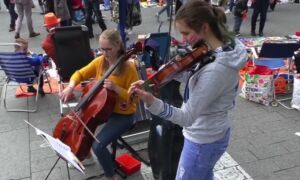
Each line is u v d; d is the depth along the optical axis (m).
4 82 5.64
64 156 2.32
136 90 1.78
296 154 3.59
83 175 3.37
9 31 8.91
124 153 3.68
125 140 3.80
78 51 4.63
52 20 5.62
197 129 1.97
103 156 2.96
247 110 4.54
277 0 11.42
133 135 3.83
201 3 1.75
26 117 4.57
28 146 3.90
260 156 3.57
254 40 6.61
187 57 1.86
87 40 4.70
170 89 2.89
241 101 4.79
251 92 4.71
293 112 4.47
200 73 1.77
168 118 1.77
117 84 2.90
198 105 1.75
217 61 1.74
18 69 4.59
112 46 2.83
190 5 1.75
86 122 2.80
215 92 1.75
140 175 3.36
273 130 4.05
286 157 3.55
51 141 2.41
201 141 1.98
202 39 1.82
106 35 2.82
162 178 2.93
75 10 8.41
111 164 3.04
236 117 4.36
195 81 1.80
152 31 8.41
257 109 4.56
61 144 2.29
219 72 1.73
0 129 4.28
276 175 3.28
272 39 6.32
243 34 8.05
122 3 5.26
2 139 4.05
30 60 4.70
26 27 9.12
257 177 3.27
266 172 3.33
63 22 7.23
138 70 3.66
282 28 8.54
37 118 4.53
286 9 10.75
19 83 4.98
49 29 5.21
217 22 1.78
